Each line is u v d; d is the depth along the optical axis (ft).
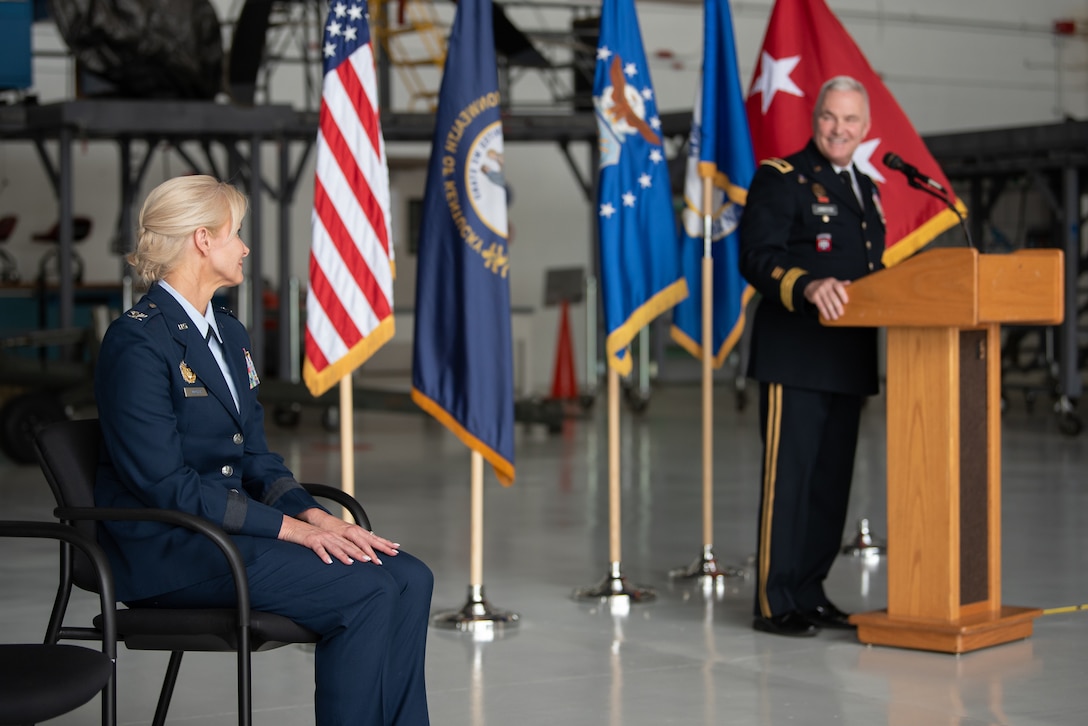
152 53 43.60
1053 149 46.19
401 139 50.26
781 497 18.37
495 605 20.45
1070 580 21.97
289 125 45.75
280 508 11.83
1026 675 15.81
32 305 55.62
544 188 79.56
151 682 16.02
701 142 22.58
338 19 18.54
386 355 60.70
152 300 11.11
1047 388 52.03
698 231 23.06
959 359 17.03
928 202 21.34
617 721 14.19
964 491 17.30
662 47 79.66
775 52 22.36
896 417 17.30
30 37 44.24
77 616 19.45
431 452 42.98
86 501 11.02
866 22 82.43
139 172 48.70
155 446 10.59
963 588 17.44
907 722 13.97
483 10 18.99
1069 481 34.65
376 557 11.21
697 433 49.11
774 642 17.85
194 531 10.67
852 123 18.04
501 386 18.84
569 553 25.22
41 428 11.09
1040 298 16.93
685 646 17.66
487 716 14.42
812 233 18.04
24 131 44.75
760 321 18.48
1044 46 85.30
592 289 58.39
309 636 10.83
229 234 11.32
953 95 83.82
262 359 45.88
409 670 11.14
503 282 18.89
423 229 19.04
